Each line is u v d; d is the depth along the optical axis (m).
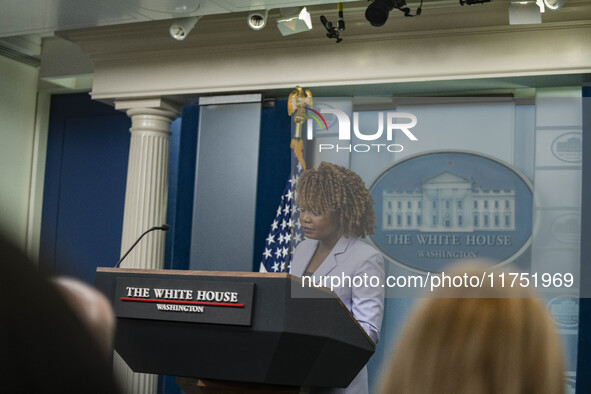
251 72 4.98
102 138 6.26
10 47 5.88
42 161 6.35
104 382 0.30
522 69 4.41
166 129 5.44
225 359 2.14
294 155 3.14
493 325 0.57
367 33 4.70
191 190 5.56
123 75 5.32
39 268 0.29
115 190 6.17
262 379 2.12
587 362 4.24
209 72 5.08
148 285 2.18
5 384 0.28
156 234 5.33
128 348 2.26
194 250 4.99
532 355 0.56
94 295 0.38
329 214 2.48
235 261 4.89
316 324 2.09
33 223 6.26
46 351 0.29
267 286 2.06
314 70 4.83
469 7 4.40
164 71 5.20
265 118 5.20
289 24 4.38
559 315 4.18
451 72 4.54
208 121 5.10
